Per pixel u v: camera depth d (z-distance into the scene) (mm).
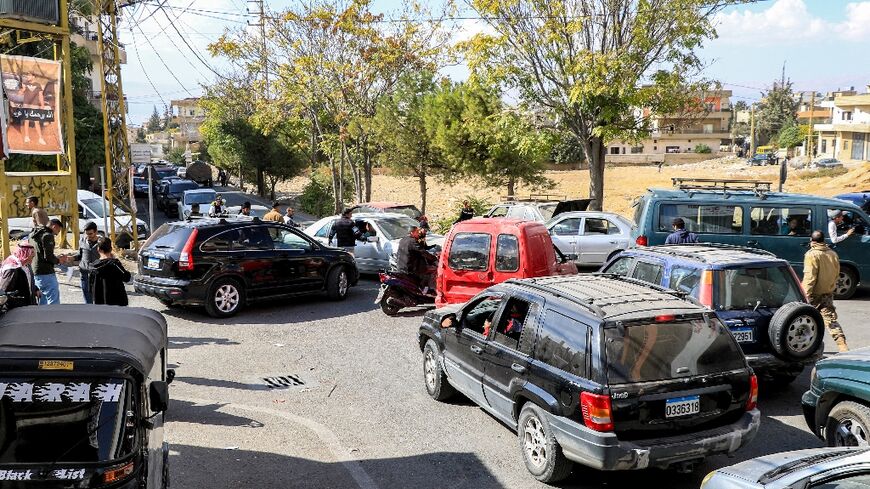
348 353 10969
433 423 8062
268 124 35969
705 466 6926
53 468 4340
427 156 31500
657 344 6074
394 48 27969
